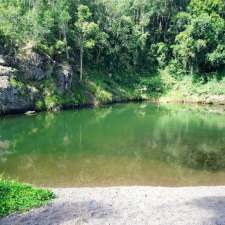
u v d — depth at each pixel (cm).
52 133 4831
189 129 5128
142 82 9038
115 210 2003
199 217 1889
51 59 7294
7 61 6600
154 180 2956
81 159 3538
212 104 8344
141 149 3944
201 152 3831
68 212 1964
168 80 9219
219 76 9206
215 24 9375
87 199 2212
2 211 1916
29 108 6575
